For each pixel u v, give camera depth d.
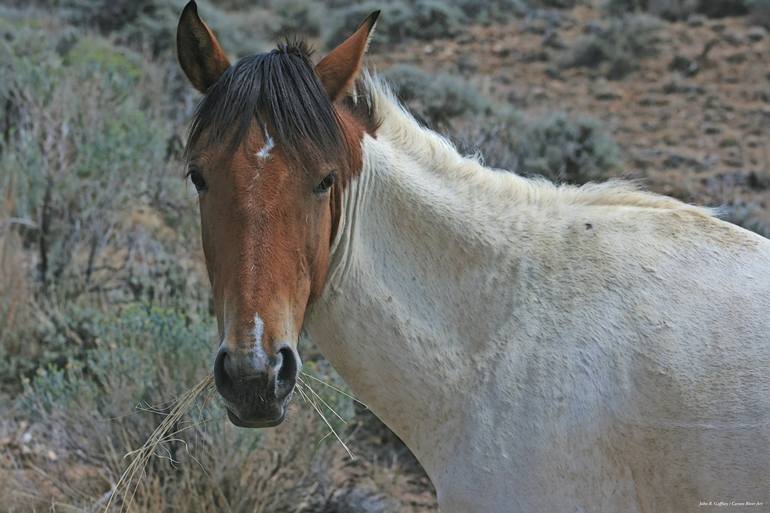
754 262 3.51
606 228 3.62
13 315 7.64
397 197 3.60
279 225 3.10
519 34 20.34
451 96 14.32
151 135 10.50
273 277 3.06
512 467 3.43
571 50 18.48
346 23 20.20
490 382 3.51
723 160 13.50
